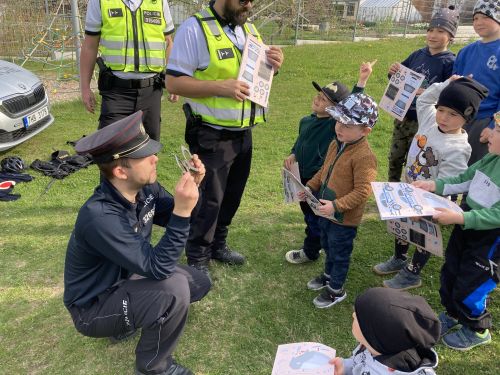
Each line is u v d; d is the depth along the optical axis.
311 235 3.40
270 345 2.76
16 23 11.27
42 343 2.78
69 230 4.04
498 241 2.42
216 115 2.90
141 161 2.10
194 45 2.79
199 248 3.21
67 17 10.86
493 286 2.51
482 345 2.71
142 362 2.42
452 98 2.62
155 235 4.03
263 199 4.67
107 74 4.12
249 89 2.85
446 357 2.64
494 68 3.29
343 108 2.65
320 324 2.93
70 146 6.20
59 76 10.08
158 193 2.61
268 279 3.39
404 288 3.21
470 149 2.78
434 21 3.69
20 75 6.03
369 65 3.17
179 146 6.19
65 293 2.33
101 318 2.30
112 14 4.02
